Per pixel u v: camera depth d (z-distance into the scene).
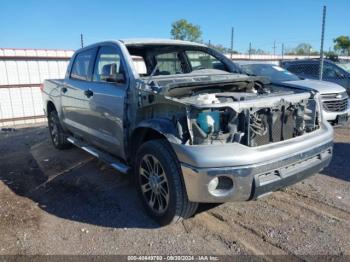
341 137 6.86
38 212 3.86
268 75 8.38
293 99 3.43
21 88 11.10
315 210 3.64
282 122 3.25
